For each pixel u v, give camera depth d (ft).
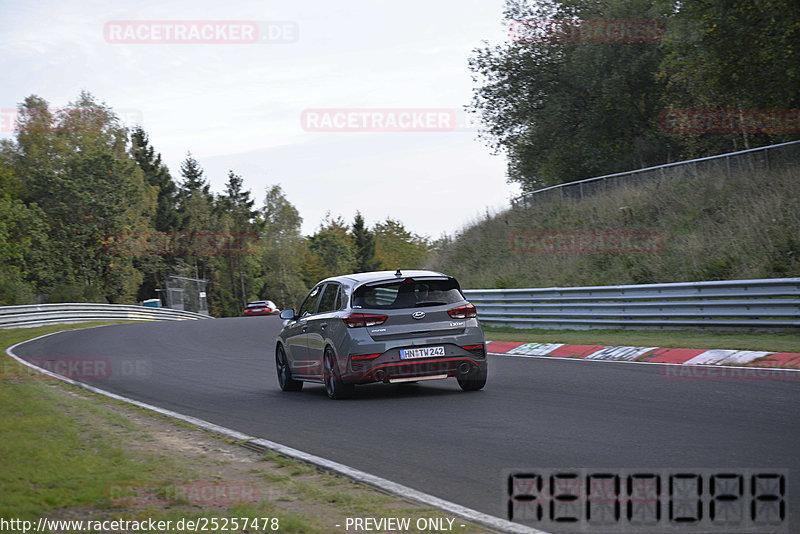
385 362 40.68
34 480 22.18
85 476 23.09
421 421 34.06
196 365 65.41
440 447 28.35
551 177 157.69
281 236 413.59
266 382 53.26
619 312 74.79
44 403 36.83
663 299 70.79
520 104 149.38
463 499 21.44
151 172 400.26
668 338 63.67
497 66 152.15
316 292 47.39
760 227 85.87
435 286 42.78
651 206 107.04
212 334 105.91
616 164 147.13
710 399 35.91
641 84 140.97
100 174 256.32
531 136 151.84
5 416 32.19
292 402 42.55
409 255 559.38
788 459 23.82
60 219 248.93
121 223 257.34
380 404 40.06
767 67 101.04
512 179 179.93
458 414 35.45
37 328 130.31
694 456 24.79
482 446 28.12
